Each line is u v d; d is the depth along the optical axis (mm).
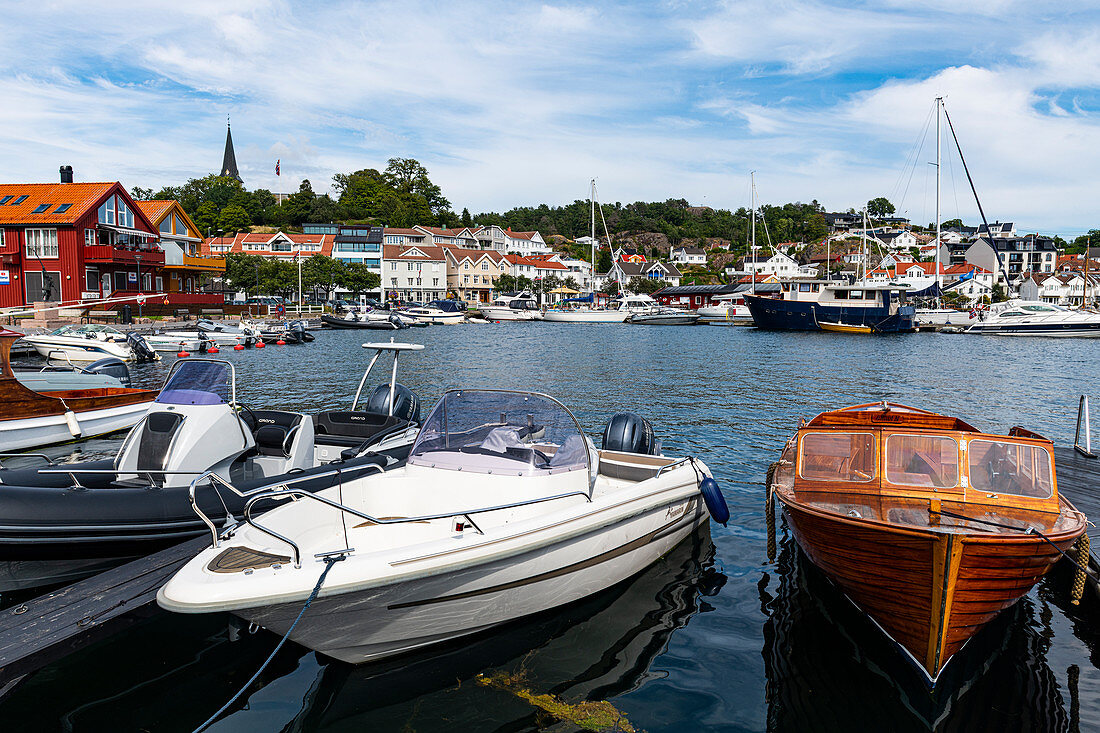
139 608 5301
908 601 4977
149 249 44688
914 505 5605
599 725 4535
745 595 6469
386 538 5773
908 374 25094
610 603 6289
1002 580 4840
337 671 5184
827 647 5547
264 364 27125
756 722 4582
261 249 86000
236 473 7531
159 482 6727
